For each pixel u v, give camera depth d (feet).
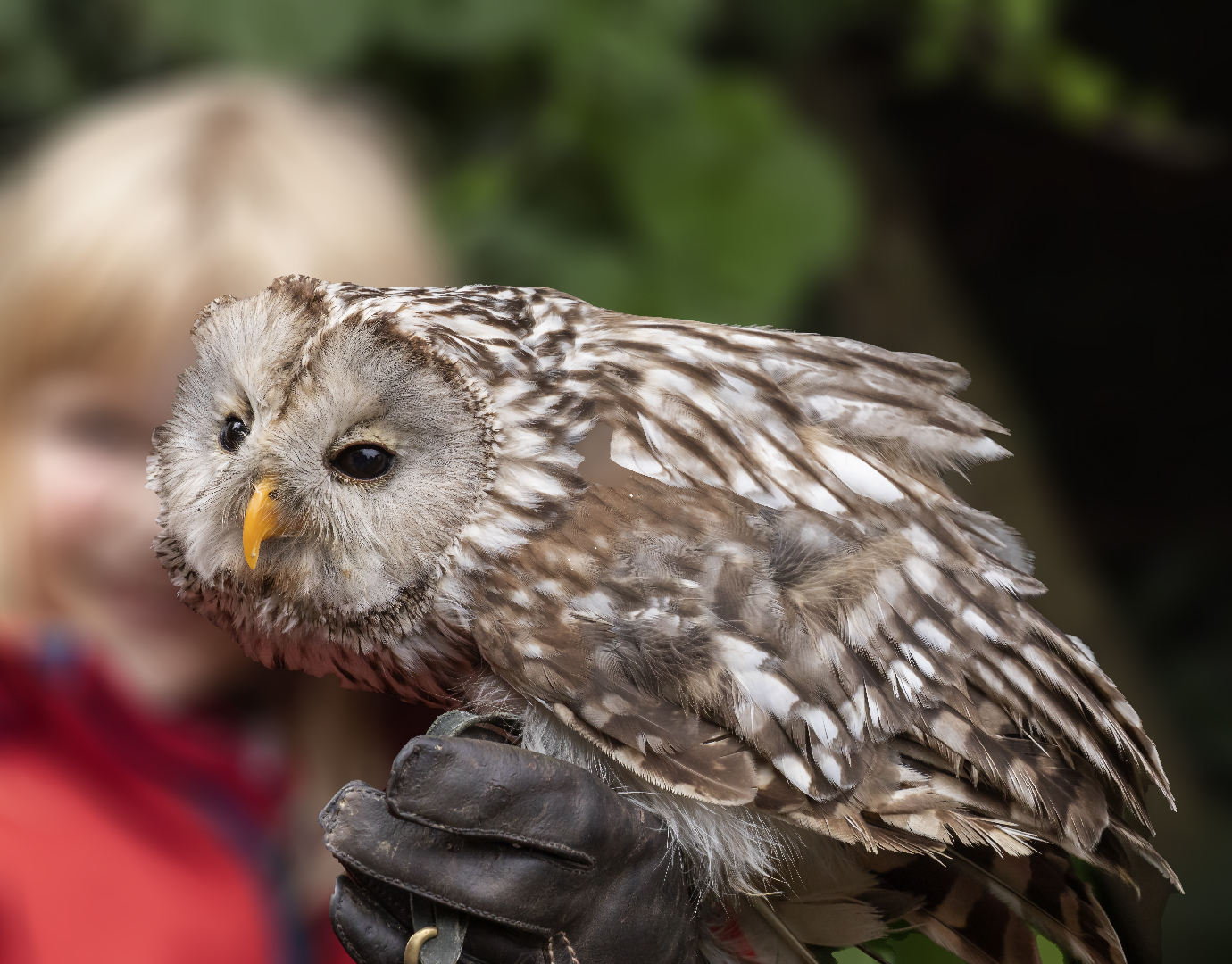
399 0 28.37
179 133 20.58
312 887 20.70
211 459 16.72
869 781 14.58
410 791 13.88
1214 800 46.60
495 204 29.53
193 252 19.84
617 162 29.55
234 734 20.95
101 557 19.77
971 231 56.03
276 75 27.27
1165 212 55.42
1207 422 58.54
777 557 15.23
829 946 16.80
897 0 37.99
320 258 20.94
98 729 17.83
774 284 29.48
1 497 19.71
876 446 16.75
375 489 15.64
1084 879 15.38
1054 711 15.35
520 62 30.14
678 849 15.65
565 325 16.96
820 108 43.16
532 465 15.62
